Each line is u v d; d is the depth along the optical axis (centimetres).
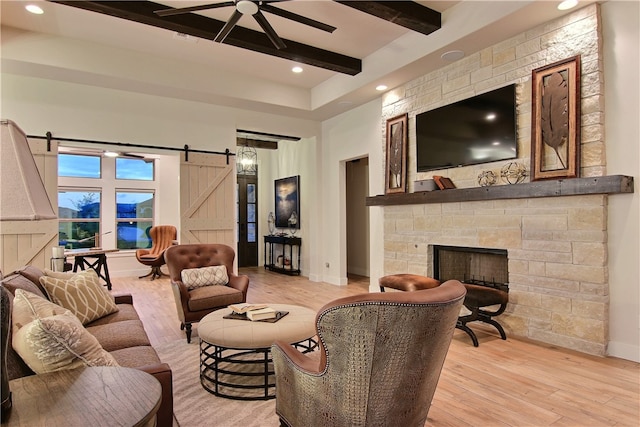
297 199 764
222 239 586
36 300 160
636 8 294
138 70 473
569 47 326
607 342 303
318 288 616
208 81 522
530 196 335
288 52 446
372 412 144
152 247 754
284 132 657
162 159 786
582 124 316
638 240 290
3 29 402
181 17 377
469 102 409
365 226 754
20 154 97
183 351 321
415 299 136
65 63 430
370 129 576
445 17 386
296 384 166
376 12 359
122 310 287
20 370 140
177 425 204
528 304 348
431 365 150
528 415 214
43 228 461
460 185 421
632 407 222
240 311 271
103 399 109
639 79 292
